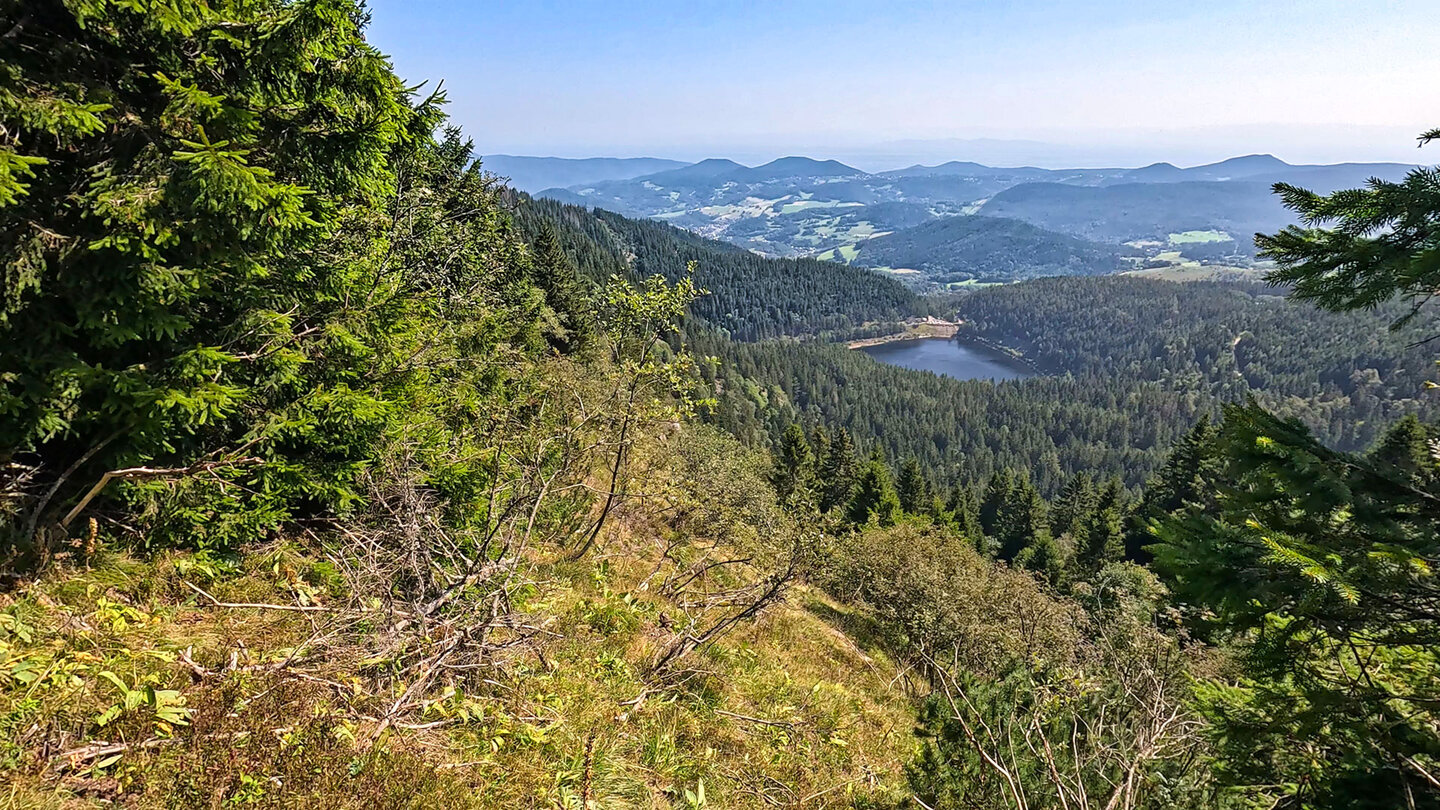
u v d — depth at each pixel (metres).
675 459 11.80
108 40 3.22
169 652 3.09
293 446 4.58
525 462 6.49
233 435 4.27
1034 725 4.21
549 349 19.19
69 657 2.81
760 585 6.88
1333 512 2.75
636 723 4.15
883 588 14.43
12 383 3.04
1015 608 13.34
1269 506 3.01
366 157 4.13
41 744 2.31
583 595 6.23
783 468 35.88
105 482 3.36
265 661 3.17
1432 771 2.57
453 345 7.93
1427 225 2.60
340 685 3.19
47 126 2.83
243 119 3.36
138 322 3.32
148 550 3.84
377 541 4.43
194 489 3.96
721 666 5.76
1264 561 2.73
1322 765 3.01
